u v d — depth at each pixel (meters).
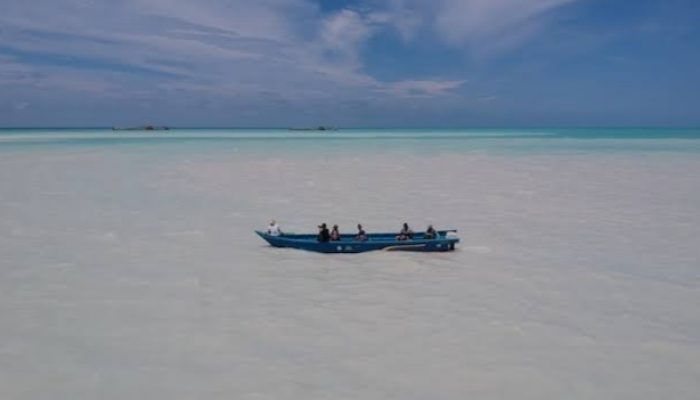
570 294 14.17
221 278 15.47
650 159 52.91
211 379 9.72
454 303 13.49
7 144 78.88
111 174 38.50
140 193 30.08
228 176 38.03
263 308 13.12
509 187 33.06
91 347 10.98
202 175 38.44
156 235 20.48
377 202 27.67
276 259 17.55
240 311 12.91
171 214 24.45
